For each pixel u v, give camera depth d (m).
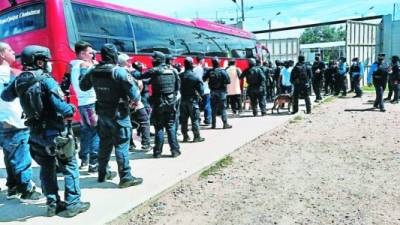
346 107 16.59
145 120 8.71
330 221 4.86
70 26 8.85
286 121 12.81
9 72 5.54
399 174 6.79
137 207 5.30
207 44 15.86
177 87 8.06
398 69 17.33
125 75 5.70
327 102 18.47
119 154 6.00
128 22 10.98
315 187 6.19
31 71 4.68
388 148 8.84
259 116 14.24
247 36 20.56
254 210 5.30
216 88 11.40
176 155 8.09
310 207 5.35
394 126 11.76
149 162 7.66
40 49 4.73
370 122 12.63
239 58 19.00
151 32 11.99
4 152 5.61
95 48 9.59
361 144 9.35
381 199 5.58
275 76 18.25
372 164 7.48
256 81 13.99
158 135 7.99
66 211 4.94
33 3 8.84
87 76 5.98
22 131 5.48
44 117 4.70
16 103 5.39
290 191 6.03
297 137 10.44
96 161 6.88
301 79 14.48
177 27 13.62
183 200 5.76
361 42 26.52
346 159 7.93
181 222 4.96
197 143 9.50
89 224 4.69
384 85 15.10
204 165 7.33
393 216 4.96
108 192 5.83
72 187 4.97
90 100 6.68
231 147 8.95
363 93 22.73
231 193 6.02
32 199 5.61
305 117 14.12
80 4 9.29
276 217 5.03
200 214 5.21
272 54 31.44
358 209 5.22
